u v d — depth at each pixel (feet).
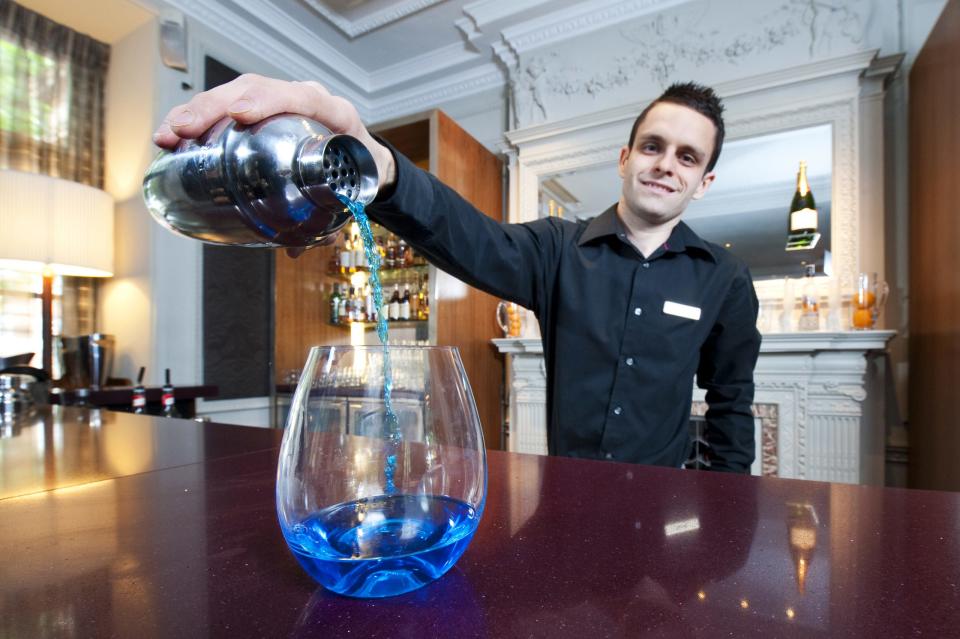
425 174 2.25
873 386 6.93
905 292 6.91
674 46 8.18
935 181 5.77
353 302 10.57
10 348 7.53
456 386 0.93
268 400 9.80
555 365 3.46
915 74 6.55
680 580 0.90
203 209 1.43
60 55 8.06
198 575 0.92
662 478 1.70
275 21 9.11
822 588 0.86
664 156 3.15
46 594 0.83
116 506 1.34
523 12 8.71
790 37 7.39
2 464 1.85
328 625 0.74
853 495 1.48
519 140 9.33
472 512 0.89
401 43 9.89
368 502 0.84
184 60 8.13
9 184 6.08
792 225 7.25
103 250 7.04
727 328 3.47
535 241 3.47
